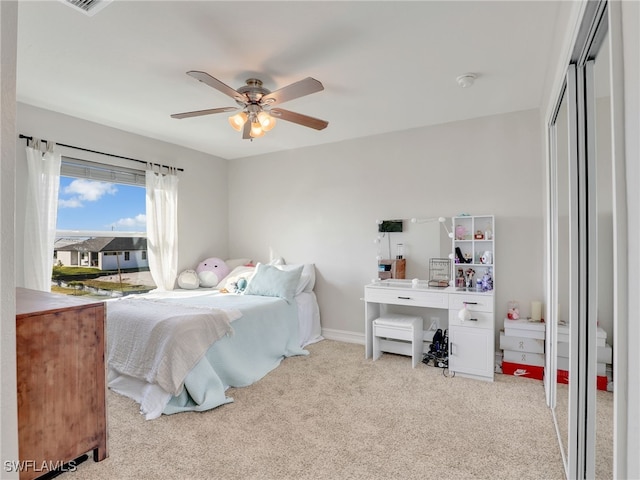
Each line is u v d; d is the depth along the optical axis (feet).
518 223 10.55
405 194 12.31
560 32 5.84
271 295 11.96
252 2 5.68
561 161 6.81
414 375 9.98
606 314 4.17
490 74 8.25
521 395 8.63
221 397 8.17
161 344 8.07
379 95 9.43
